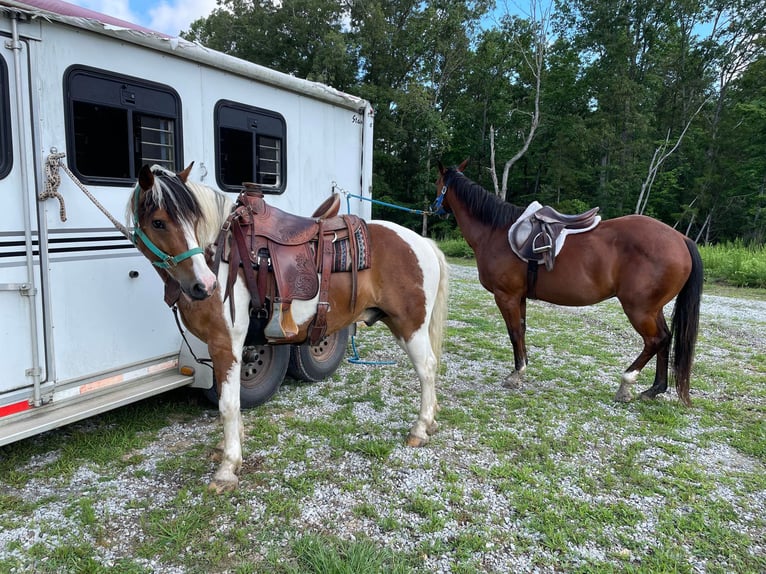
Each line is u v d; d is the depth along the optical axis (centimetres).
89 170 284
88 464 299
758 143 2409
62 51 264
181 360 342
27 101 251
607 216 2538
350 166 511
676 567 223
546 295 434
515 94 2941
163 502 263
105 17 301
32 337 261
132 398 300
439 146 2659
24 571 212
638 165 2553
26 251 256
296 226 290
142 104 310
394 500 271
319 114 462
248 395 386
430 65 2691
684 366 401
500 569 221
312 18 2434
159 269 257
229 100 371
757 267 1243
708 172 2544
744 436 362
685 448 344
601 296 418
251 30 2480
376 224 332
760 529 255
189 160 345
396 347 602
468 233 464
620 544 241
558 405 416
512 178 2995
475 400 425
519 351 454
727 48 2869
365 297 313
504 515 261
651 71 2867
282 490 278
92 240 288
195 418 373
